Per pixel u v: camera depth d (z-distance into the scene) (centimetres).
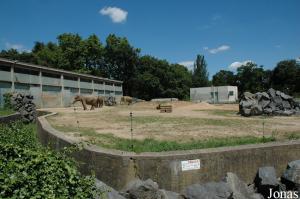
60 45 7488
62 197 551
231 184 775
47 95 4338
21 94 2520
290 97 2516
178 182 784
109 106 4444
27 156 628
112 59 7950
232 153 847
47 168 602
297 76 9175
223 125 1612
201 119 1973
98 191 644
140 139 1152
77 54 7325
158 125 1634
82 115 2423
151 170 776
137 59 8156
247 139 1058
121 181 773
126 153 802
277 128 1472
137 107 4138
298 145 946
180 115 2389
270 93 2520
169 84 8500
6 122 1914
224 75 11756
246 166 867
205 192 742
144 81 7900
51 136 1143
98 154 815
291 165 873
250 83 9881
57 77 4603
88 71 7188
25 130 1470
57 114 2473
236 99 7394
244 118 2080
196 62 12406
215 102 7300
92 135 1255
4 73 3553
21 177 545
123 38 8106
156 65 8344
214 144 961
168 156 782
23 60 7031
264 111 2327
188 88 8994
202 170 809
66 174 618
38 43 8531
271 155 905
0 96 3456
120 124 1706
